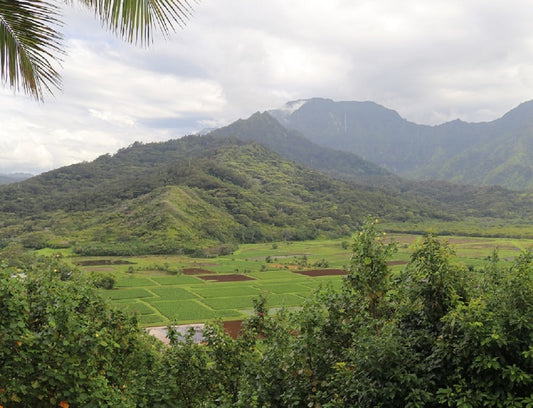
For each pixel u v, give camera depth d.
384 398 5.12
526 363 4.75
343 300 7.03
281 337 7.35
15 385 5.45
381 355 5.27
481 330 4.86
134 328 8.09
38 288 6.57
